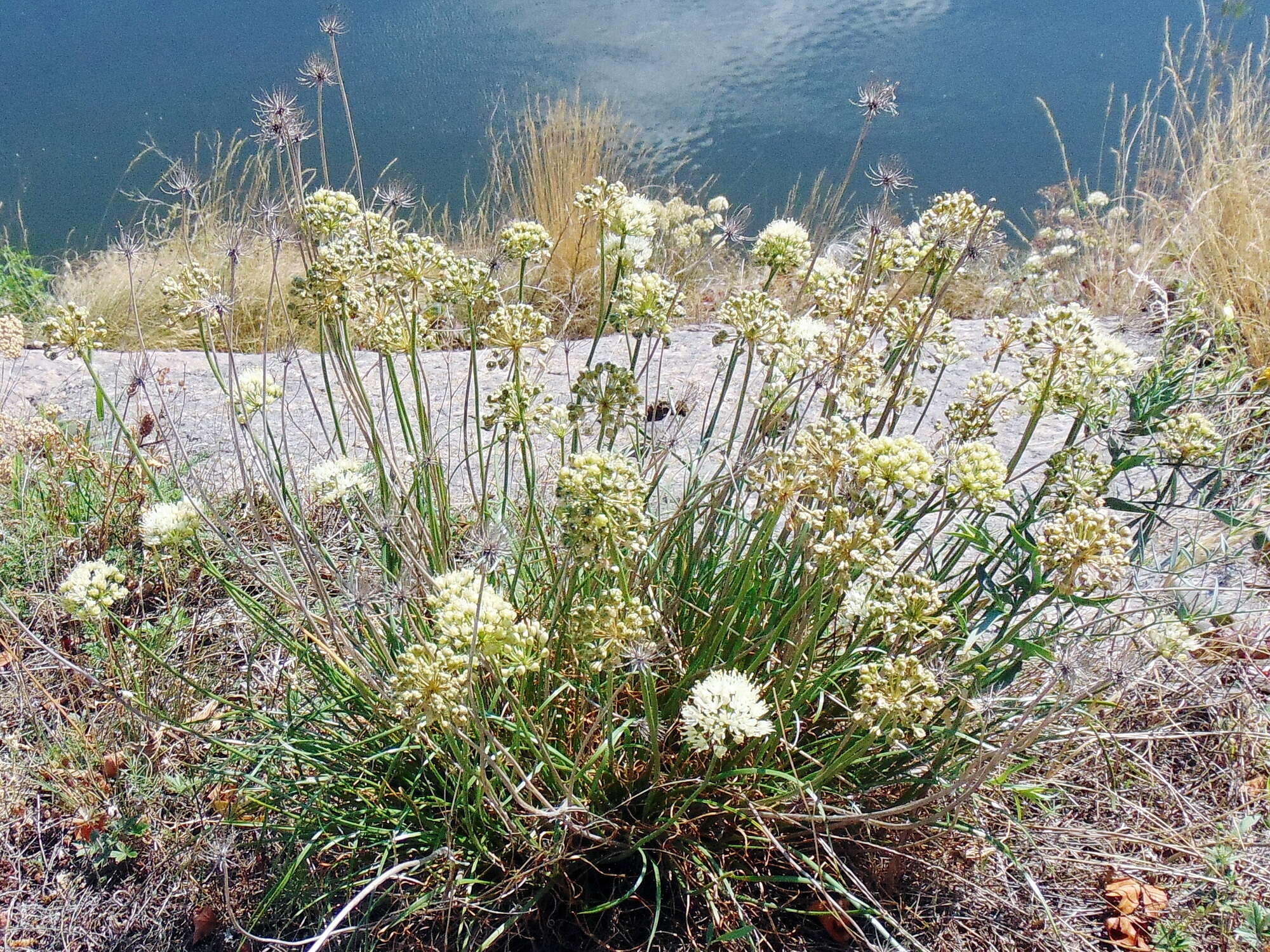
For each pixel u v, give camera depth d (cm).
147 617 320
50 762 269
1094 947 226
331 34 243
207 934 237
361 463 266
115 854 250
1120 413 320
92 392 486
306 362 521
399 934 225
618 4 1579
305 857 220
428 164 1055
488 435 412
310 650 242
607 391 226
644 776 232
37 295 657
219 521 275
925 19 1470
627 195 249
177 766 267
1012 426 418
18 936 242
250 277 615
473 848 222
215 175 697
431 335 247
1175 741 270
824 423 211
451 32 1474
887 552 216
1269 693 278
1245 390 396
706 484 233
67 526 348
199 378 498
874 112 240
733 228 264
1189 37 1224
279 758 242
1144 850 244
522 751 226
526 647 188
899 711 193
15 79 1361
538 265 644
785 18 1487
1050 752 255
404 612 209
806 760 237
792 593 240
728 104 1202
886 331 256
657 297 238
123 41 1499
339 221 241
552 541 263
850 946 229
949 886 238
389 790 229
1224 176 523
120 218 942
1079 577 201
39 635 319
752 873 230
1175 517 321
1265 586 301
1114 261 570
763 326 232
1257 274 462
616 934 227
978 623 241
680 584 250
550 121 727
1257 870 236
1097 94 1188
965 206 239
